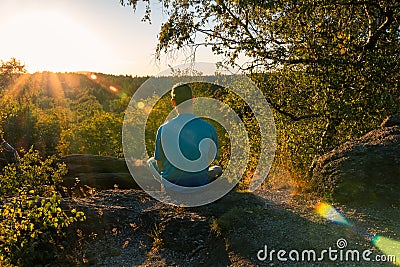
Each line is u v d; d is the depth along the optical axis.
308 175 5.30
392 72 9.35
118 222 4.82
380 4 9.52
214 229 4.11
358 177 4.54
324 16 9.84
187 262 3.95
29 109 32.50
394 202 4.30
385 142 4.87
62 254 4.33
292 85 10.77
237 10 10.04
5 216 4.66
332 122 10.04
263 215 4.24
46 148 33.06
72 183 10.00
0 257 4.17
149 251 4.30
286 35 9.97
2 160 17.30
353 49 9.45
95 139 28.12
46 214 4.42
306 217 4.12
